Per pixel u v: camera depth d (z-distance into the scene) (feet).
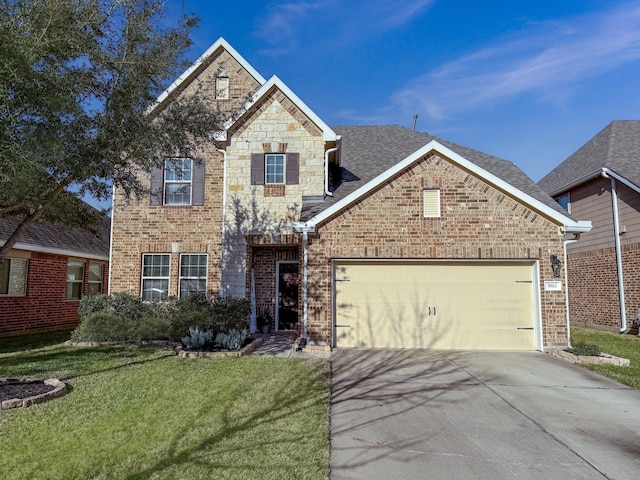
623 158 53.78
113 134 24.26
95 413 19.02
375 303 36.17
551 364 29.99
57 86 22.04
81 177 24.13
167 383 23.77
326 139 42.22
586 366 29.45
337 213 36.06
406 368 28.68
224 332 35.78
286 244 42.22
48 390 22.07
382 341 35.78
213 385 23.48
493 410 20.38
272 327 44.37
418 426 18.20
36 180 21.63
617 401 21.88
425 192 36.09
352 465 14.48
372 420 18.85
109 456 14.83
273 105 43.75
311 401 20.89
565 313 34.17
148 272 44.32
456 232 35.45
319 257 35.88
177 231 44.09
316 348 33.63
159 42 25.58
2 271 44.39
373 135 56.80
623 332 49.37
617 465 14.70
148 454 14.98
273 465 14.26
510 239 35.12
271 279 45.14
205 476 13.44
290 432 17.04
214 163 44.73
